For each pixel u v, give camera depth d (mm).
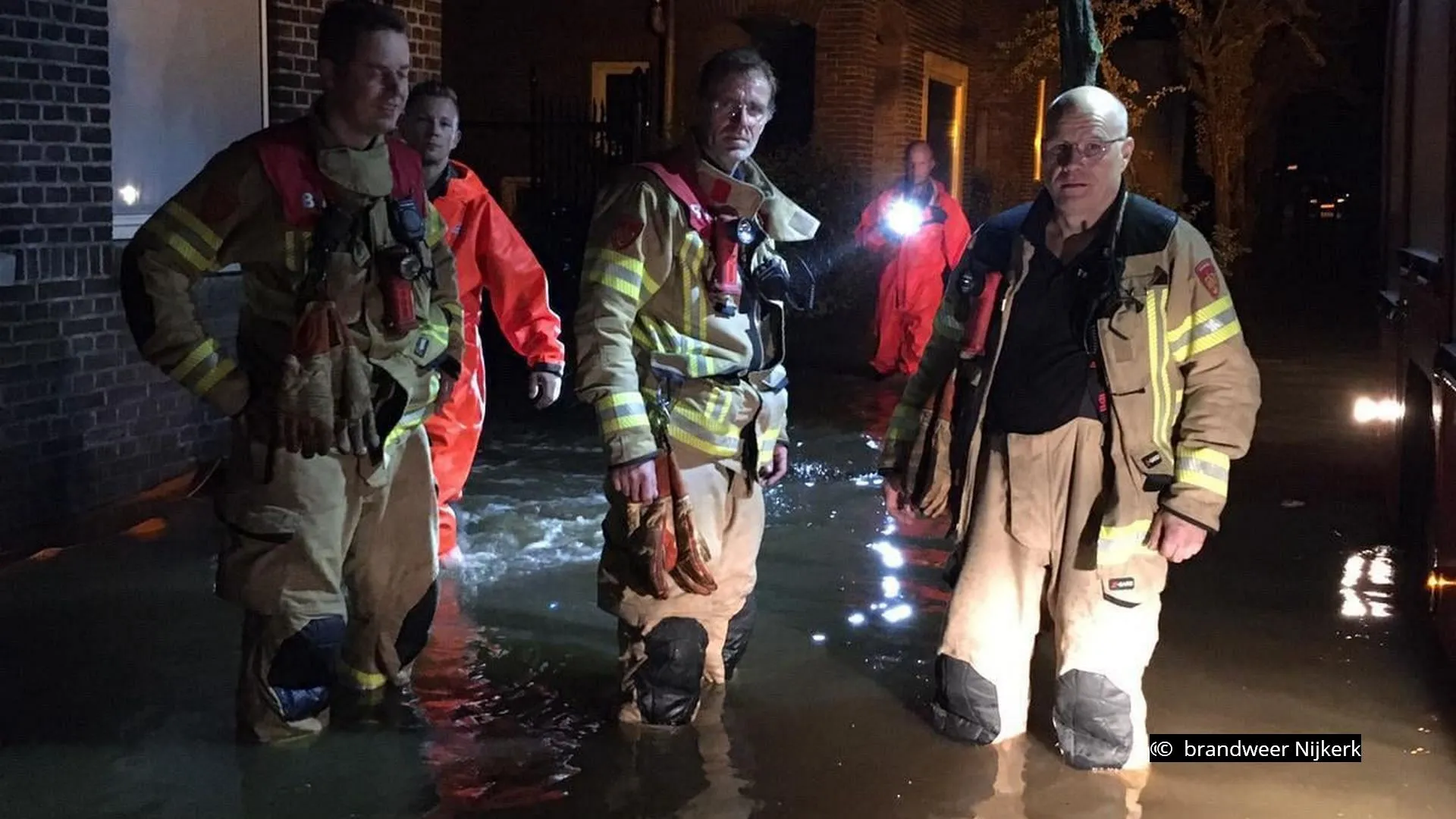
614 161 14539
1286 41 21531
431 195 5262
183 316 3738
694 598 4160
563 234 14000
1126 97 19531
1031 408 3863
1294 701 4484
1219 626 5195
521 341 5461
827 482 7348
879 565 5875
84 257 6168
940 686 4148
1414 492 6113
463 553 5953
